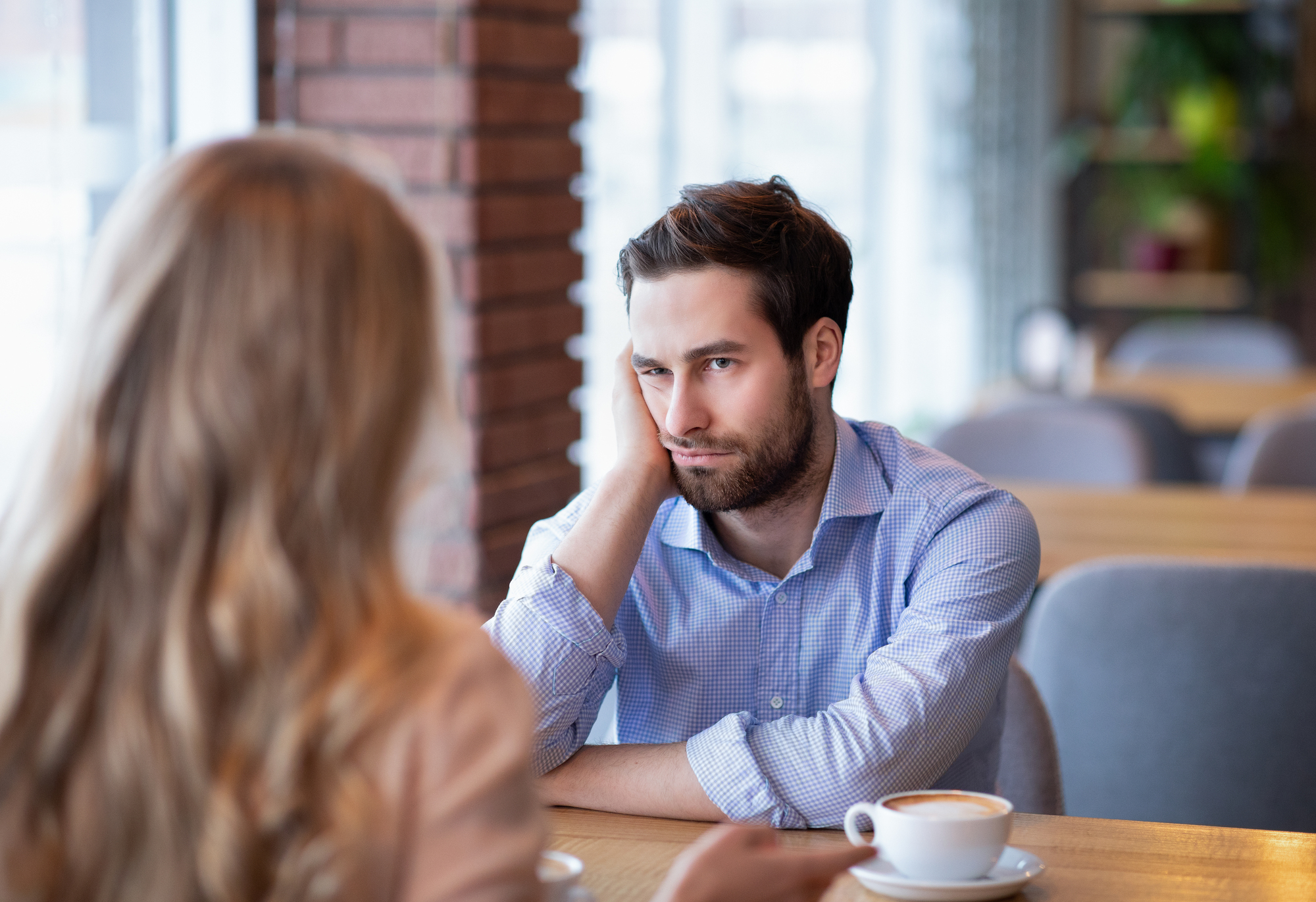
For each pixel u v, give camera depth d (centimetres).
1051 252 717
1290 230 687
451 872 83
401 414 86
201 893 81
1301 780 210
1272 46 685
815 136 656
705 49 610
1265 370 609
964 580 160
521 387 296
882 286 695
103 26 275
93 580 82
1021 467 387
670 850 140
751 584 170
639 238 158
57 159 266
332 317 83
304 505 82
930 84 683
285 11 285
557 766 157
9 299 260
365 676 82
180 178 84
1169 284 705
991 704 159
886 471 173
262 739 81
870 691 153
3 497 255
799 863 102
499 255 286
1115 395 459
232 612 79
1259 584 209
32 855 82
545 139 303
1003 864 131
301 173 85
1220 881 129
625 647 169
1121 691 217
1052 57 710
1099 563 218
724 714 170
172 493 80
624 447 164
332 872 80
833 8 654
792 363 158
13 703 81
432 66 276
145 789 80
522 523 298
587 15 534
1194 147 679
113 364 81
